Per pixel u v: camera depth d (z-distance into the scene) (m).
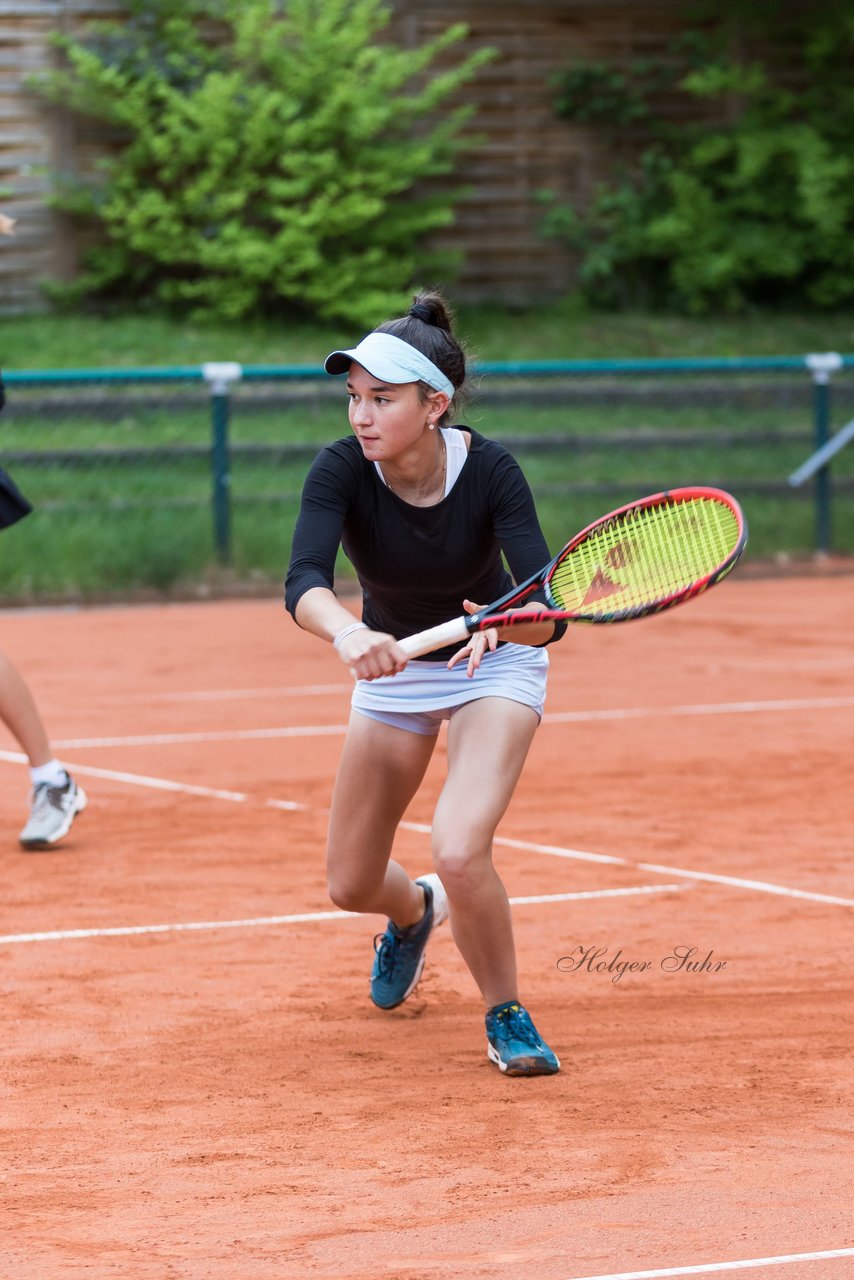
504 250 73.25
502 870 21.33
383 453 13.38
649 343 69.31
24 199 67.44
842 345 70.12
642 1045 14.93
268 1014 15.98
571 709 32.94
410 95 71.81
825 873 21.16
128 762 28.27
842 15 73.12
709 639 41.81
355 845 14.87
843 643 41.06
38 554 49.53
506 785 14.14
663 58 74.75
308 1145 12.62
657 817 24.19
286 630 43.44
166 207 65.62
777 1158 12.21
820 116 74.62
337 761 28.28
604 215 73.75
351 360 13.31
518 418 60.38
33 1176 12.05
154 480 54.22
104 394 57.41
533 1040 14.24
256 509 53.03
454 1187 11.73
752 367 54.59
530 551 13.77
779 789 25.95
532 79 73.12
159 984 16.88
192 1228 11.08
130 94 65.56
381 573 14.13
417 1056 14.78
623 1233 10.89
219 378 49.91
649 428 61.31
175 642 41.56
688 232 71.75
